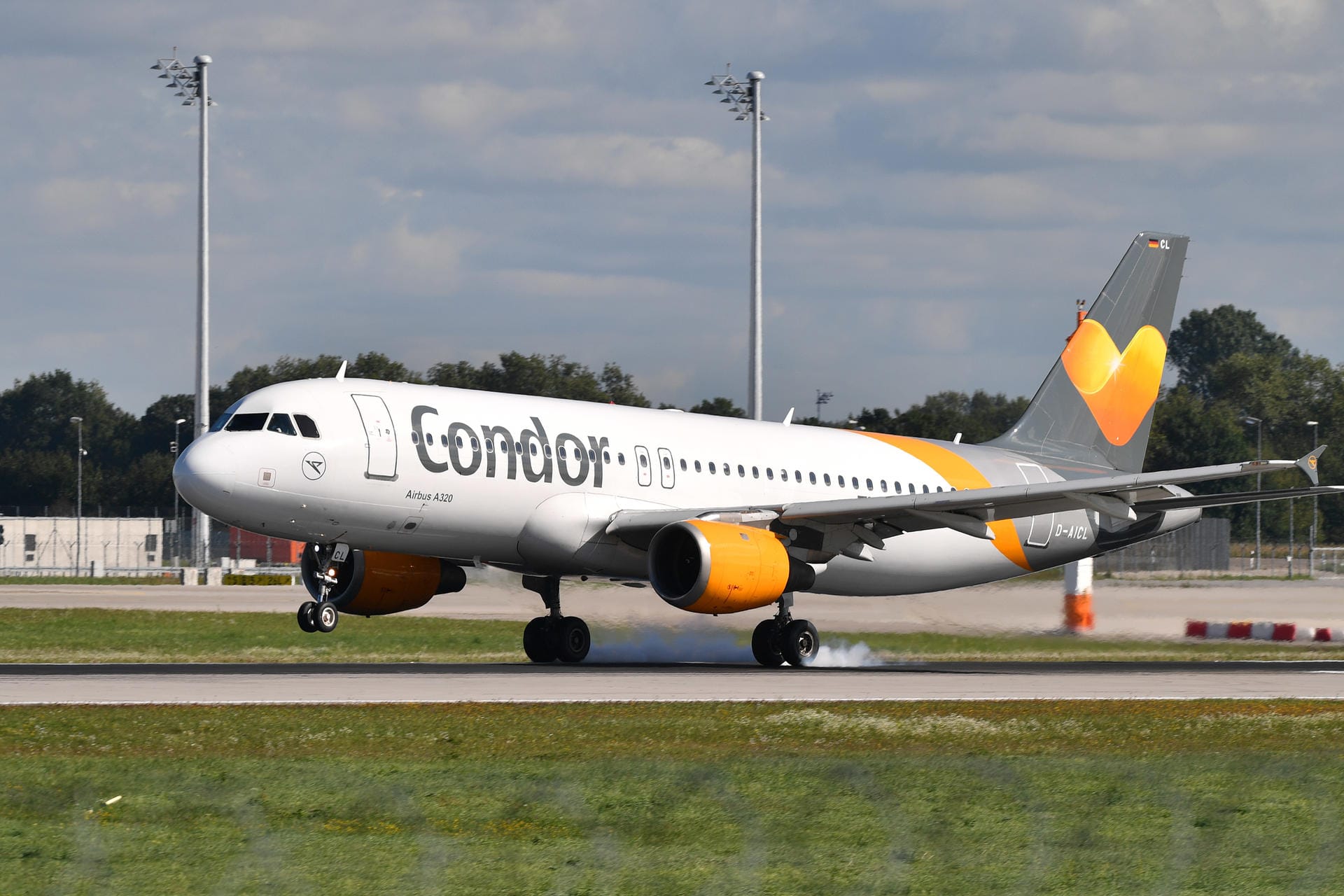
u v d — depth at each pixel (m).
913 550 136.12
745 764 63.31
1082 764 65.88
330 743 67.62
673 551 110.88
